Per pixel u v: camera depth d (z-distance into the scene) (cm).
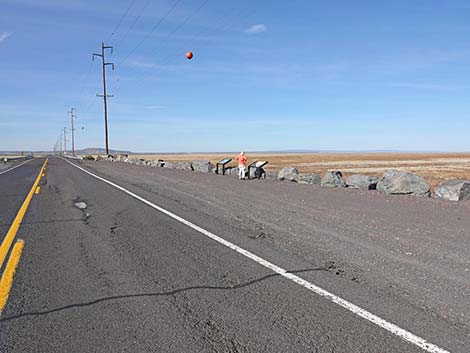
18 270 566
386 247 642
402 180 1258
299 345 340
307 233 759
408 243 662
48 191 1636
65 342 355
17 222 943
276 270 545
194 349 338
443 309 408
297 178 1805
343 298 441
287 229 801
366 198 1194
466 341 344
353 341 345
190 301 443
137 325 386
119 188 1702
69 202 1288
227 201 1220
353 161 6253
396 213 933
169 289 482
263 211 1022
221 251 652
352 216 911
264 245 684
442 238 689
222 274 535
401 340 346
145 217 986
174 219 951
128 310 422
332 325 377
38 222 941
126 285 499
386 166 4428
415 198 1170
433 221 831
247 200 1227
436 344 339
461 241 667
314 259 592
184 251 657
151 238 758
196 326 381
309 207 1059
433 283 480
